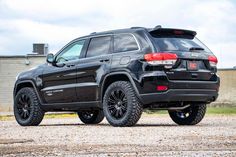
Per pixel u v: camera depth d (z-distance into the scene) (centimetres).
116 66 910
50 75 1029
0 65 3697
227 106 3497
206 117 1401
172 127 875
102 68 934
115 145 568
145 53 877
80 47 999
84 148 535
